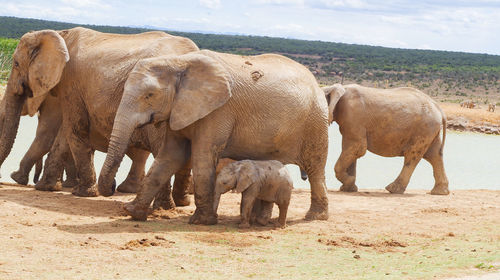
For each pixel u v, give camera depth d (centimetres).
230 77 1085
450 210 1452
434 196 1733
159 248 921
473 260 926
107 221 1089
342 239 1080
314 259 923
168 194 1252
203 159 1091
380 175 2300
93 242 920
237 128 1116
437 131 1762
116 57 1282
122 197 1391
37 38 1359
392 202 1570
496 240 1120
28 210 1118
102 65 1287
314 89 1204
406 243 1073
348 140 1725
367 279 795
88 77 1301
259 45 17962
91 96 1291
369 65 13275
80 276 752
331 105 1686
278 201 1119
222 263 866
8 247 856
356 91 1723
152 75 1048
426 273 839
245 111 1111
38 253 841
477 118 4556
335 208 1432
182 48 1283
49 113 1459
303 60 13950
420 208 1488
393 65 13562
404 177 1761
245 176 1080
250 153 1147
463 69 13225
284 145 1170
